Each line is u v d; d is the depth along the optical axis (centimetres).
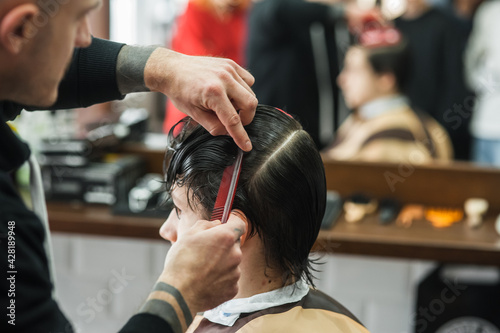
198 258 72
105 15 199
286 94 203
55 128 209
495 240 186
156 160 223
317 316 87
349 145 210
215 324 87
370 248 184
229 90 80
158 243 205
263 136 83
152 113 224
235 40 203
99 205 205
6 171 77
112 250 212
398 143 208
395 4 197
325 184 89
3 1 65
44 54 70
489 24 197
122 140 217
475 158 209
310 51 200
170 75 86
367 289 201
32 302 70
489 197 207
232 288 75
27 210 73
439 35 199
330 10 197
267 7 196
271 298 86
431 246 182
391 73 202
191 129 87
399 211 205
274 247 85
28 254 70
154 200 201
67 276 217
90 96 96
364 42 200
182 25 203
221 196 79
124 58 92
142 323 68
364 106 207
